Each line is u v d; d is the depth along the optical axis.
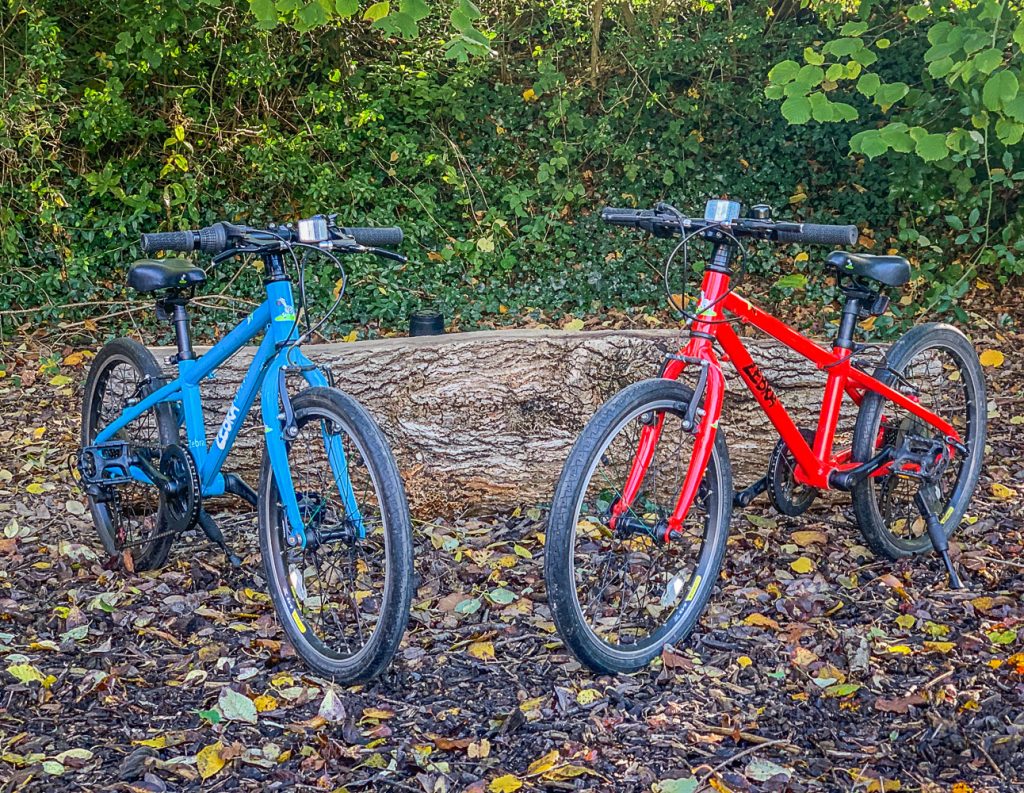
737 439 3.91
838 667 2.72
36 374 5.86
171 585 3.30
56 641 2.91
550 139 7.91
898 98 4.29
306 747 2.37
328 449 2.71
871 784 2.19
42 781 2.22
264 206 7.56
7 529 3.74
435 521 3.79
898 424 3.36
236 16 7.39
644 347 3.85
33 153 6.69
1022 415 4.92
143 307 6.76
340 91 7.64
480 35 3.88
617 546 3.41
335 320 6.85
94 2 7.26
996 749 2.29
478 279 7.44
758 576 3.30
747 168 7.83
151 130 7.29
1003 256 6.59
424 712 2.52
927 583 3.25
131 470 3.29
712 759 2.30
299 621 2.78
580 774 2.24
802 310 6.93
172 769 2.27
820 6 6.42
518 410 3.83
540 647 2.87
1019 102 4.03
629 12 8.09
